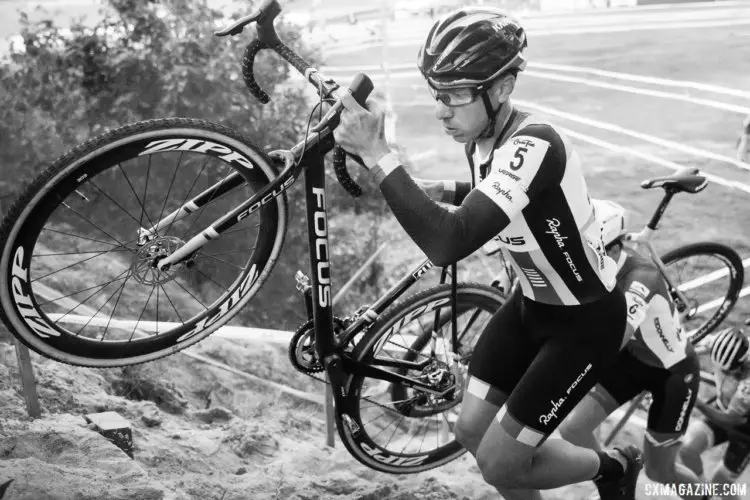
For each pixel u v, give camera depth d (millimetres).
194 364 4867
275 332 3785
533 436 2154
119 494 2166
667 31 14461
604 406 3178
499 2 15445
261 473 2889
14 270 1831
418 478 3162
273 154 2109
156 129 1852
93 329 5164
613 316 2197
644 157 9555
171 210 6230
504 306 2408
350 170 7074
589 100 11234
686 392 3109
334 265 7406
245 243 6449
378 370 2621
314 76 2090
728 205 8531
